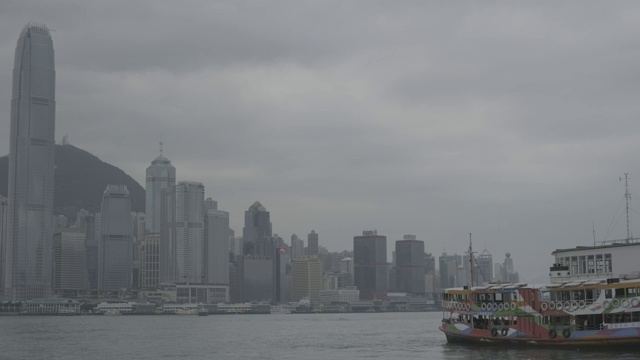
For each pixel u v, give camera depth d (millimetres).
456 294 135250
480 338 129875
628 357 109500
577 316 117500
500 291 126812
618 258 124562
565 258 133500
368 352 152500
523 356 114312
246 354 156375
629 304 112250
